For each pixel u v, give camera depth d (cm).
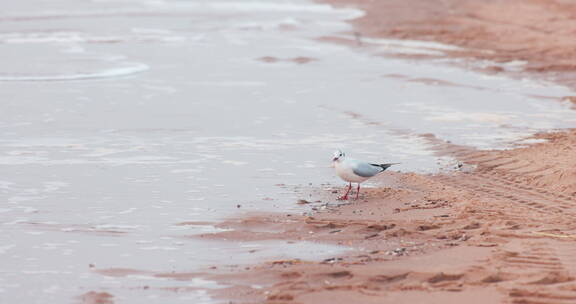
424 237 1183
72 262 1118
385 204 1367
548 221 1237
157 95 2442
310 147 1797
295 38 3656
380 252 1124
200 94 2452
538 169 1556
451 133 1917
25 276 1066
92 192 1466
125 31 4016
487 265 1041
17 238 1218
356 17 4341
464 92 2447
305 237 1205
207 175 1577
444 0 4903
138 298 988
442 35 3631
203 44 3531
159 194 1452
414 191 1445
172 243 1194
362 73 2780
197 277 1052
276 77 2734
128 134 1930
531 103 2288
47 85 2622
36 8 4997
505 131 1933
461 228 1216
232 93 2459
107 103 2322
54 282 1045
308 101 2327
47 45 3562
